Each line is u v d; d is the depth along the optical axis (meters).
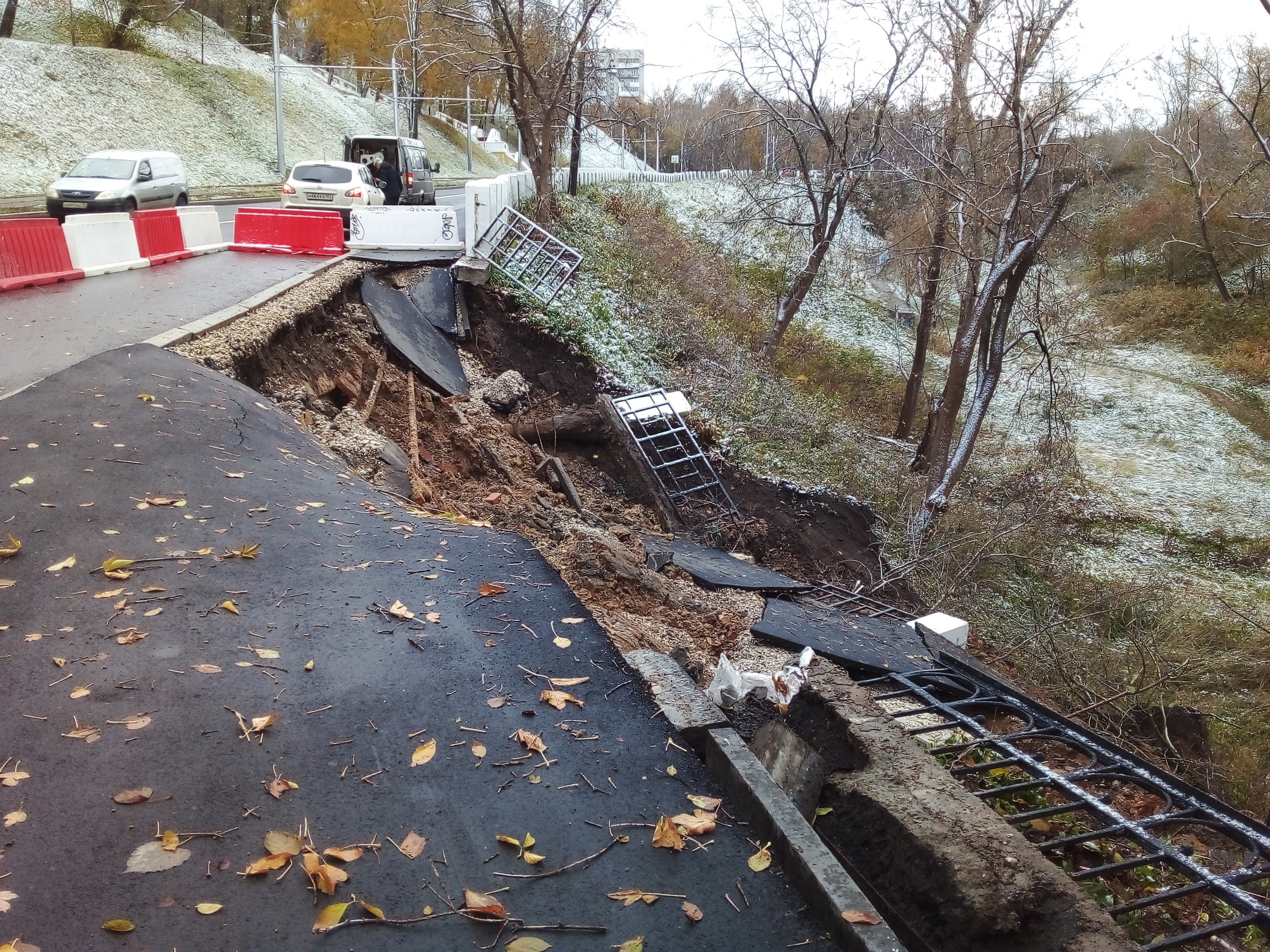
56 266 12.25
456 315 15.37
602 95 27.88
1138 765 4.57
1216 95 31.97
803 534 14.21
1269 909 3.49
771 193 28.09
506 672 4.12
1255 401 29.73
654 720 3.90
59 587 4.37
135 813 3.02
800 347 26.89
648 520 12.98
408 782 3.33
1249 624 15.77
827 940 2.75
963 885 3.17
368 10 49.28
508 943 2.65
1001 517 17.12
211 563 4.78
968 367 17.25
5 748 3.27
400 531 5.60
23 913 2.57
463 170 56.41
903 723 5.98
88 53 36.12
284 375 9.31
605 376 15.61
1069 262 40.78
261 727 3.51
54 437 5.87
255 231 16.61
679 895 2.91
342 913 2.69
